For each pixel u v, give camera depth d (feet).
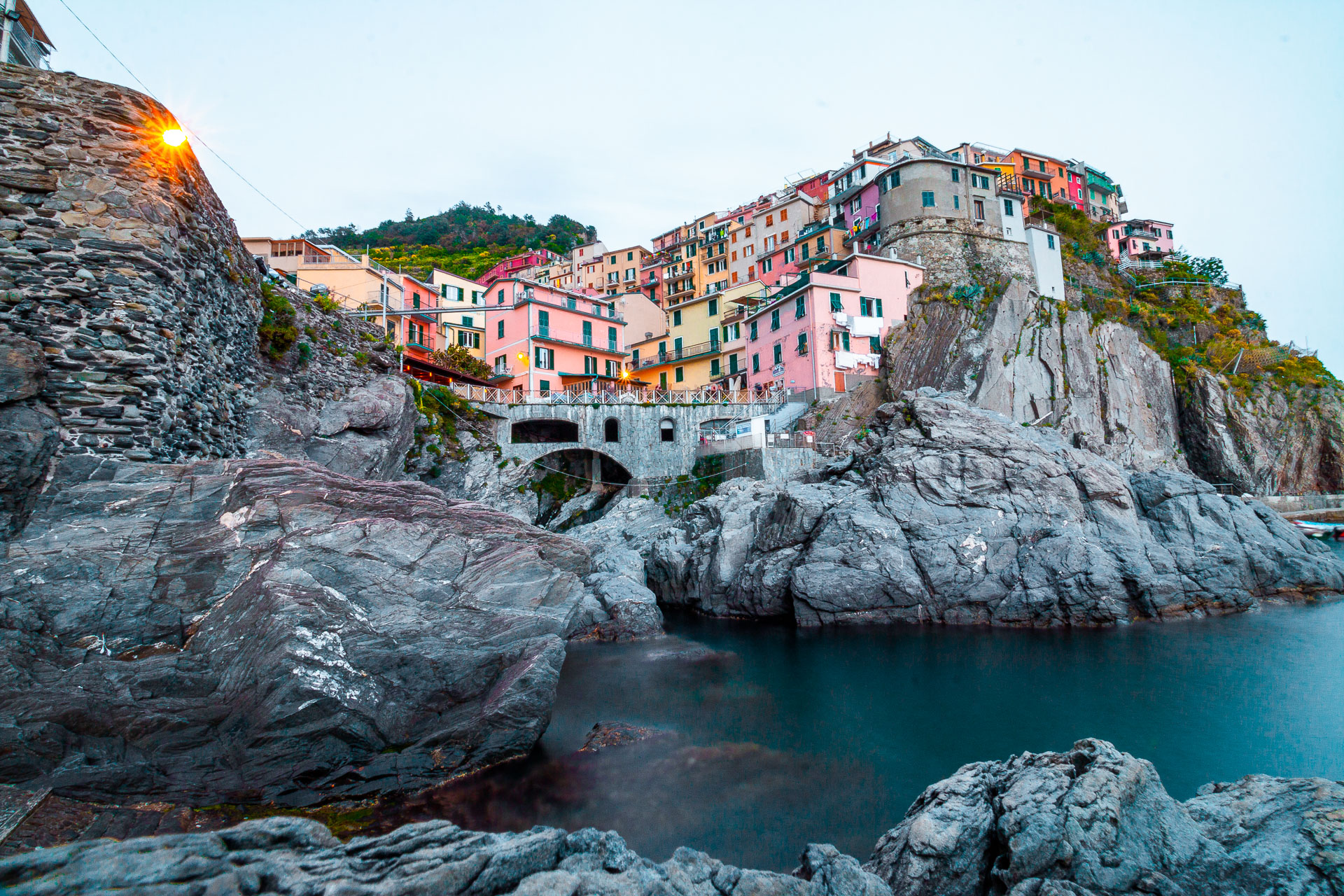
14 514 31.37
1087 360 156.87
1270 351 181.47
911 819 29.01
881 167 226.17
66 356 34.24
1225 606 90.12
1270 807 26.37
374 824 33.47
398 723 37.24
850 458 110.73
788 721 53.72
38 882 15.44
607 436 137.39
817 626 90.99
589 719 53.62
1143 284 209.67
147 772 29.76
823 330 161.17
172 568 33.68
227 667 32.78
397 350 101.04
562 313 176.76
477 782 39.22
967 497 94.68
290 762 33.73
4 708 27.55
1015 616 87.76
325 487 38.34
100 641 31.17
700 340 213.05
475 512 43.01
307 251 167.32
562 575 44.11
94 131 36.91
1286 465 163.94
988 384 148.97
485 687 40.68
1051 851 23.50
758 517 105.29
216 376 45.78
